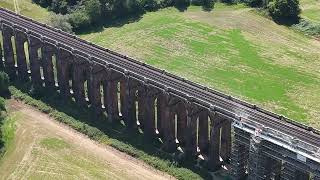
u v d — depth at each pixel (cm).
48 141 19262
